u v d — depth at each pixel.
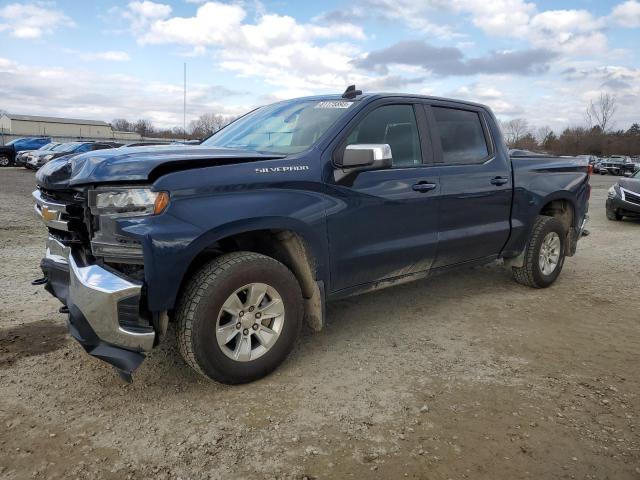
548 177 5.40
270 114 4.36
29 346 3.79
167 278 2.85
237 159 3.19
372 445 2.65
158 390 3.20
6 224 9.12
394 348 3.92
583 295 5.43
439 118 4.47
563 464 2.51
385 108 4.02
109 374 3.38
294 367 3.56
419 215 4.11
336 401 3.10
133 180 2.81
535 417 2.94
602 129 75.56
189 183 2.91
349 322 4.48
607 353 3.88
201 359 3.03
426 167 4.21
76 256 3.20
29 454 2.54
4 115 77.56
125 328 2.86
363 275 3.84
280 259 3.62
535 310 4.89
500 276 6.12
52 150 24.47
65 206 3.32
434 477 2.41
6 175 21.95
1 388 3.18
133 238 2.80
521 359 3.75
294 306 3.38
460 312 4.79
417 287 5.61
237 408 3.00
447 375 3.47
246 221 3.09
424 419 2.91
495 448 2.63
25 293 5.03
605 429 2.83
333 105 3.97
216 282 3.01
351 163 3.43
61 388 3.20
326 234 3.50
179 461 2.51
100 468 2.45
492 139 4.92
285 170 3.30
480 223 4.70
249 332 3.23
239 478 2.39
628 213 11.47
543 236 5.37
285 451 2.60
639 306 5.07
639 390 3.29
